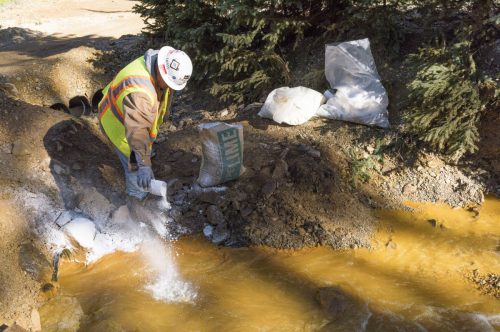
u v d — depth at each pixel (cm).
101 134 554
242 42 571
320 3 613
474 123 508
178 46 609
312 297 384
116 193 482
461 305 372
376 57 585
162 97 399
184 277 408
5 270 389
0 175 462
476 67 533
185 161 520
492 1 530
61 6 1214
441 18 587
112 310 372
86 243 433
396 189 502
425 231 456
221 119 588
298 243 441
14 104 527
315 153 511
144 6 694
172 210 471
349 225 457
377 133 534
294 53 638
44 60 677
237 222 461
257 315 367
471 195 495
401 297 382
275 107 551
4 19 1064
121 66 699
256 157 510
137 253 437
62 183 476
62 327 359
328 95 562
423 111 507
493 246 433
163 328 356
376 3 562
